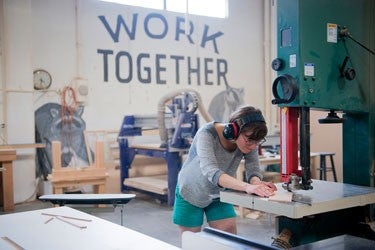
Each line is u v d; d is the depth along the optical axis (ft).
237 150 6.36
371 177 5.82
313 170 18.51
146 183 16.70
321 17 5.09
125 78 19.30
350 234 5.49
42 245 4.35
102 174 14.74
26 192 16.89
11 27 16.47
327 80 5.16
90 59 18.49
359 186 5.58
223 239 4.62
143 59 19.70
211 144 6.07
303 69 4.91
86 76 18.44
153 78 19.97
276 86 5.06
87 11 18.35
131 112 19.49
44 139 17.69
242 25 22.61
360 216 5.53
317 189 5.27
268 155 15.62
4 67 16.34
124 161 18.35
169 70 20.39
